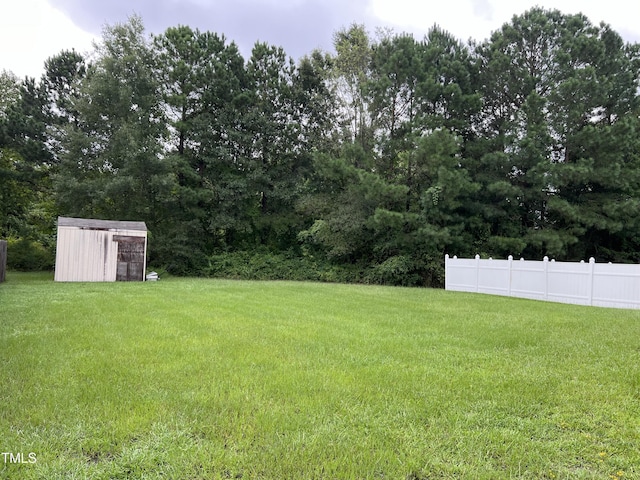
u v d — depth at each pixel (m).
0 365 3.95
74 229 15.15
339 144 23.11
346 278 21.03
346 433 2.73
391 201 19.70
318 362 4.37
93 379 3.61
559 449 2.65
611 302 11.00
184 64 21.12
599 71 18.98
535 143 17.70
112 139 19.83
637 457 2.54
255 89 23.22
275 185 23.22
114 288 11.98
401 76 19.98
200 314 7.25
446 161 17.77
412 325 6.79
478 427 2.92
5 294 9.92
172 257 21.69
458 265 15.75
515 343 5.61
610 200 18.89
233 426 2.77
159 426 2.74
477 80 20.17
